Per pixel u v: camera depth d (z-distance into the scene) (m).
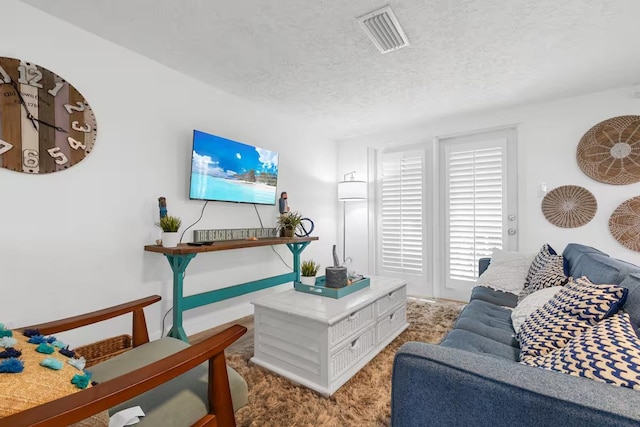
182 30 1.95
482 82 2.65
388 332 2.42
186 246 2.24
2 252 1.67
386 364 2.05
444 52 2.16
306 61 2.31
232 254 2.96
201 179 2.58
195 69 2.46
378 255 4.28
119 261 2.14
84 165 1.97
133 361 1.24
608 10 1.71
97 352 1.57
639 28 1.88
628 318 0.98
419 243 3.92
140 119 2.26
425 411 0.78
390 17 1.78
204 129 2.70
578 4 1.66
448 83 2.67
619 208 2.76
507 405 0.67
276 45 2.10
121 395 0.76
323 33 1.95
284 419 1.51
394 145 4.14
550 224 3.08
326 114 3.47
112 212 2.11
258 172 3.12
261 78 2.60
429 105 3.19
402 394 0.82
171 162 2.46
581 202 2.92
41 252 1.80
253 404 1.63
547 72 2.47
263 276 3.28
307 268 2.48
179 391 1.03
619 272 1.31
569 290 1.30
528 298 1.73
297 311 1.85
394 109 3.31
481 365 0.75
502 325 1.72
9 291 1.69
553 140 3.07
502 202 3.37
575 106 2.97
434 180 3.78
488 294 2.30
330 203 4.42
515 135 3.33
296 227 3.47
